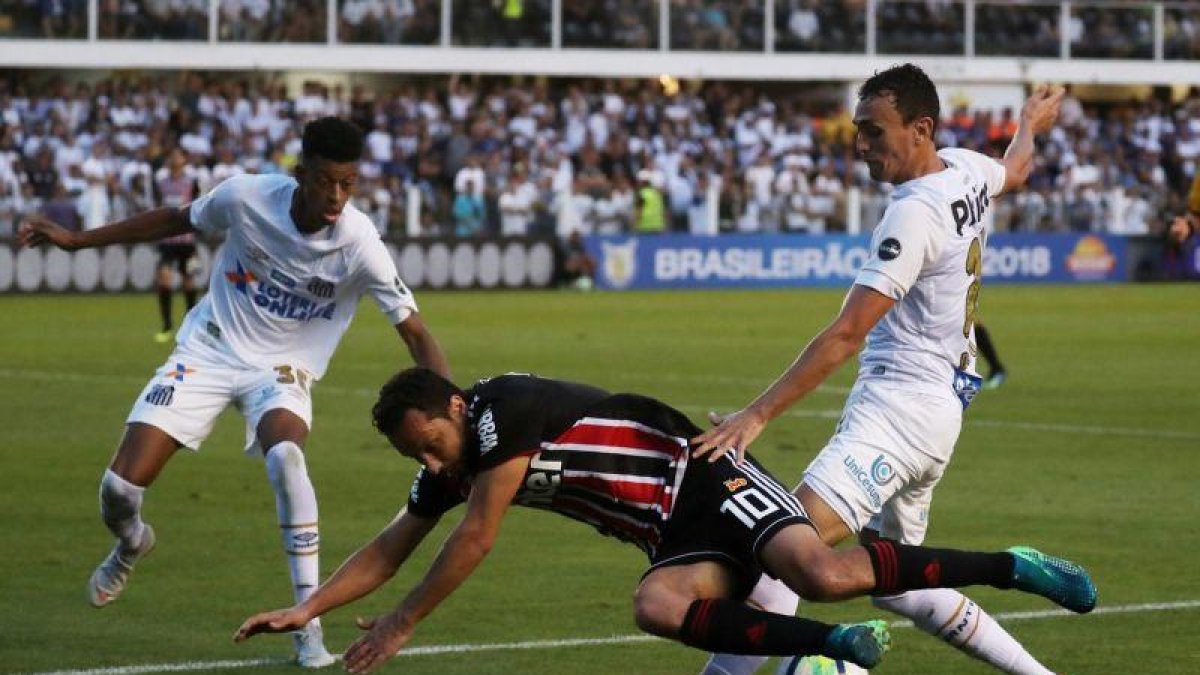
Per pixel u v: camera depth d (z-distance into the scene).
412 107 84.75
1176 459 30.09
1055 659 16.88
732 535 13.16
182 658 16.91
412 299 17.78
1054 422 34.97
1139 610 18.97
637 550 22.27
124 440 17.55
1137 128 97.00
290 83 91.00
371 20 88.62
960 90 97.81
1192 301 72.38
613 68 92.44
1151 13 99.50
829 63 95.31
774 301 71.38
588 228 79.81
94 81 88.06
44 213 71.94
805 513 13.43
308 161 16.83
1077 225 87.31
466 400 13.34
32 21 83.88
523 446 13.07
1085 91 104.25
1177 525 23.98
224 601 19.42
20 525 23.92
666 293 76.62
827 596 12.87
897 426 14.12
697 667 16.61
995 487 27.11
